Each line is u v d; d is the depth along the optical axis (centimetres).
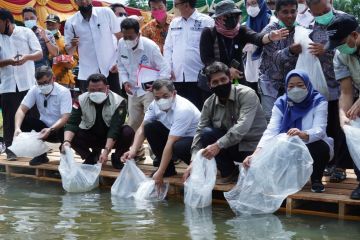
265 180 437
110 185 568
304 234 381
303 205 459
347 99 442
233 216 435
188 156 510
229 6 525
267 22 588
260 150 448
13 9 1152
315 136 436
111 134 564
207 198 466
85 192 538
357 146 412
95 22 665
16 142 591
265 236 377
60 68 857
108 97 573
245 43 542
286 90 452
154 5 658
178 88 612
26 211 455
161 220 423
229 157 495
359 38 407
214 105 488
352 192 430
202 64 600
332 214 433
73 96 859
